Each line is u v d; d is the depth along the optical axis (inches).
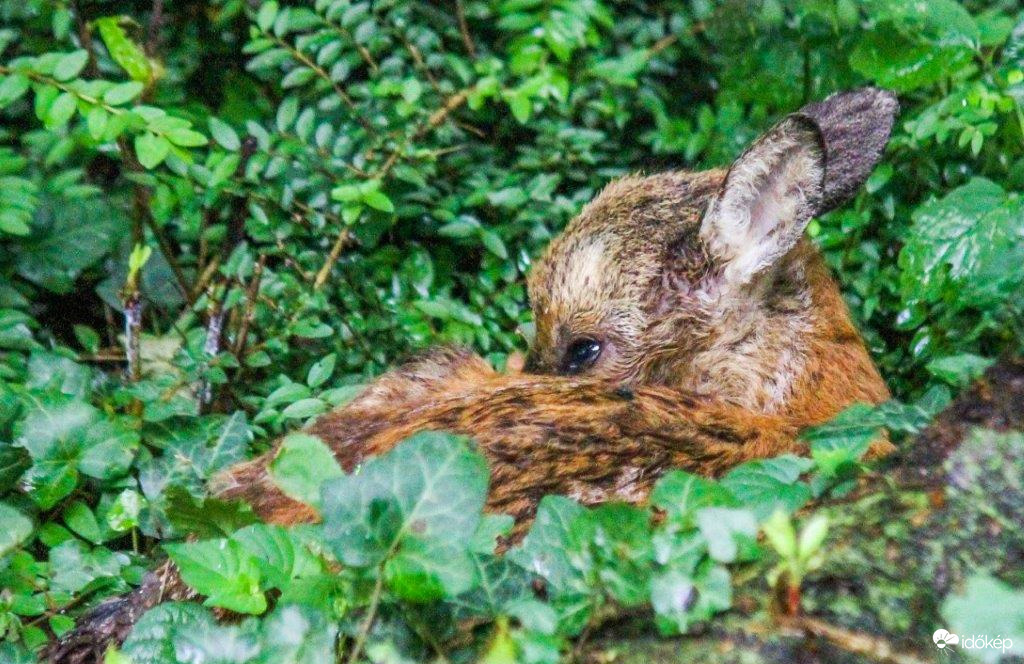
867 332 389.1
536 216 435.5
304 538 230.8
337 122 473.4
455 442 210.4
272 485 269.6
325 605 216.4
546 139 463.8
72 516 300.0
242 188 410.0
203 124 474.0
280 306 389.1
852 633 194.1
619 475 252.7
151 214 421.7
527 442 255.0
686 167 483.2
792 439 269.7
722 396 347.9
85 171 472.4
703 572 201.2
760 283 354.0
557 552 217.0
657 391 284.0
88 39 417.7
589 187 465.4
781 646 192.9
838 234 403.9
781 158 345.4
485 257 428.8
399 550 204.7
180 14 518.9
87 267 444.1
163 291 432.8
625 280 371.9
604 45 517.7
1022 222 306.7
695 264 363.3
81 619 261.7
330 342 393.4
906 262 317.1
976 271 308.5
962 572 201.5
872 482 222.8
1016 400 217.0
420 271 413.1
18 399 313.6
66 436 304.8
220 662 204.8
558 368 383.9
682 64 542.3
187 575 218.8
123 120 357.7
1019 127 383.9
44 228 441.1
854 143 376.2
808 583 202.2
